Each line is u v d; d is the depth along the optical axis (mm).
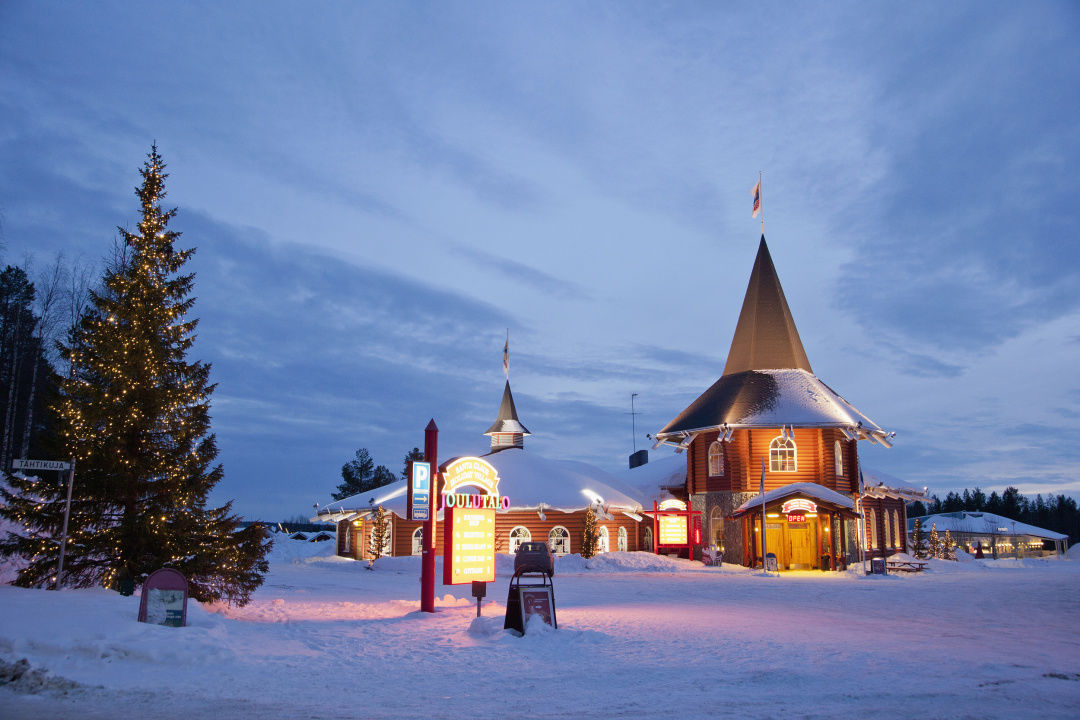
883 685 11062
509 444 58000
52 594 15875
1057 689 10945
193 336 20875
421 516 20672
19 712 8836
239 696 10094
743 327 52094
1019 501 135000
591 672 12117
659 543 47344
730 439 46125
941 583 32969
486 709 9609
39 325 41375
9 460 37250
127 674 10883
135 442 19484
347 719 8938
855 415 48625
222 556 19281
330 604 22375
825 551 43375
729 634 16172
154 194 20797
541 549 16547
